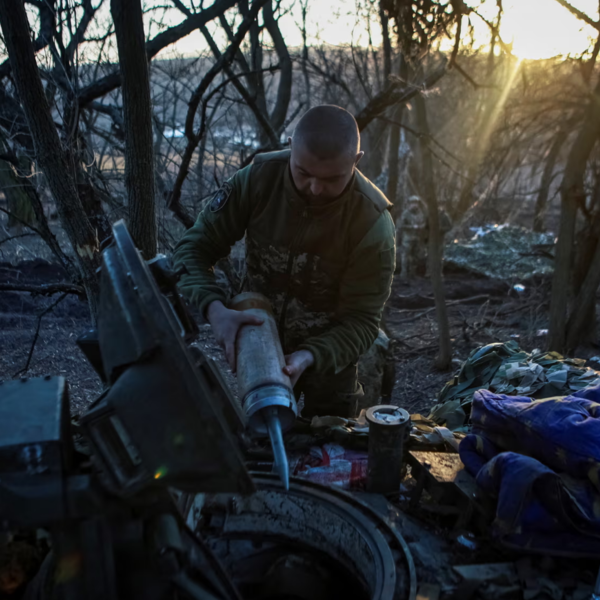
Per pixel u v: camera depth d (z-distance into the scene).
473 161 5.91
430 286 7.24
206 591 0.92
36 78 1.68
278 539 1.47
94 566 0.83
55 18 2.22
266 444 1.68
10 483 0.80
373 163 7.56
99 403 0.85
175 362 0.74
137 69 1.66
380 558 1.22
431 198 4.67
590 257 5.09
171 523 0.89
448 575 1.23
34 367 4.01
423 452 1.54
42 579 1.00
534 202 12.47
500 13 3.29
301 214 1.63
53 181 1.80
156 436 0.75
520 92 5.30
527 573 1.22
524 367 2.03
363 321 1.69
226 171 5.35
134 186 1.79
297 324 1.85
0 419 0.86
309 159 1.40
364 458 1.64
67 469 0.85
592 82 5.10
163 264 1.06
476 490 1.37
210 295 1.57
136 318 0.76
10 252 5.51
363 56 7.14
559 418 1.36
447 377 4.76
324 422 1.75
